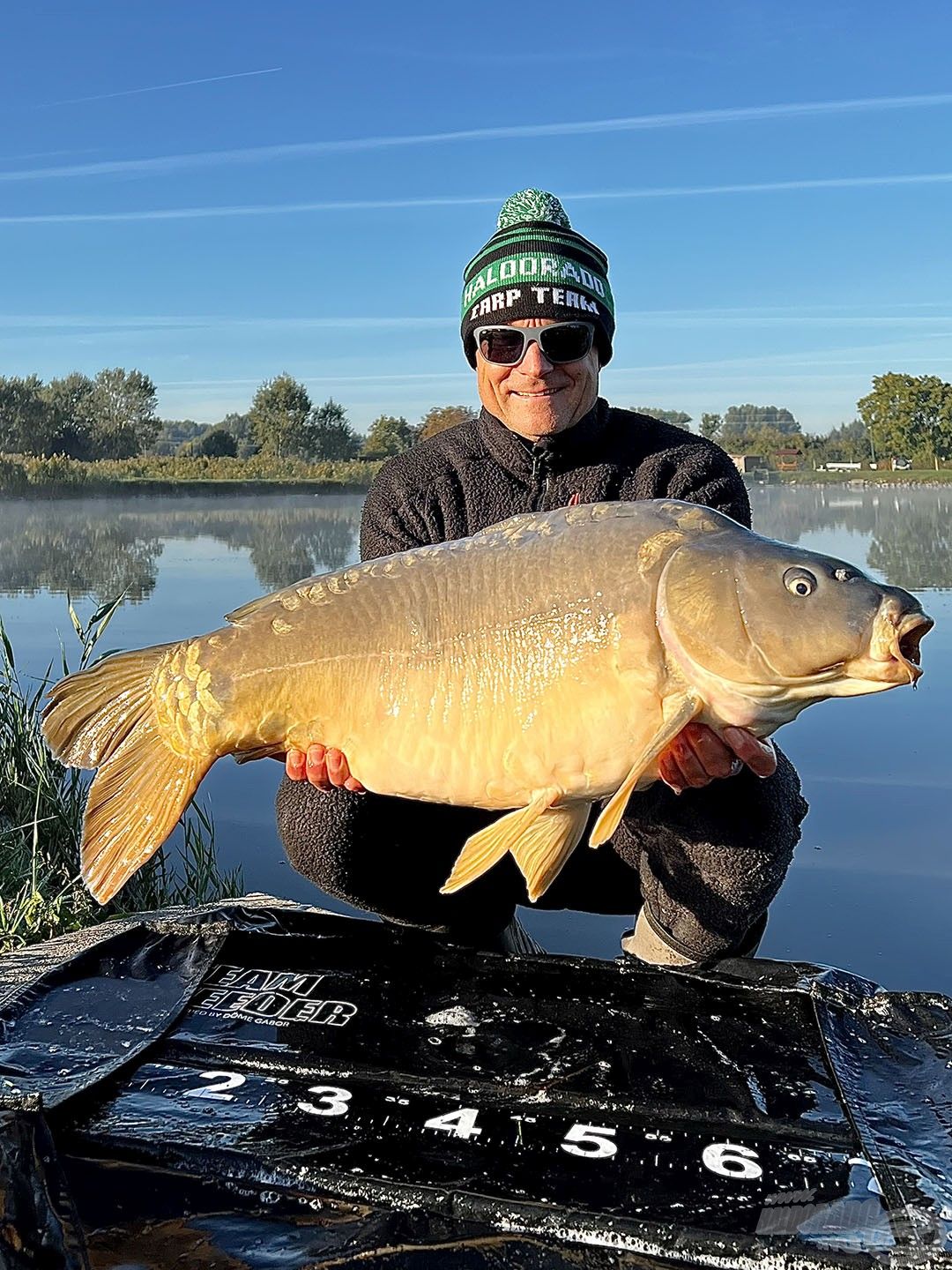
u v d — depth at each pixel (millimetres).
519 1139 766
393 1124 786
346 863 1292
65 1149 764
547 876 967
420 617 981
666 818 1159
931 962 1268
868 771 1927
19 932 1383
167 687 1043
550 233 1295
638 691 919
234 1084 836
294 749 1030
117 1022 919
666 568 929
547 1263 671
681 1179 723
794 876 1520
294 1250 685
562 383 1295
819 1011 920
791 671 898
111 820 1059
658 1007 951
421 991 979
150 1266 675
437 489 1359
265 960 1036
